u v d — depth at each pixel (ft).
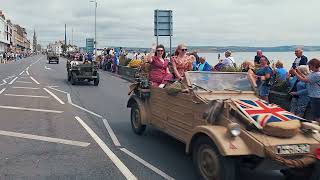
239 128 19.25
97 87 76.79
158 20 74.69
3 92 62.80
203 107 22.56
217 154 19.45
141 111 31.12
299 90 33.73
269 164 19.45
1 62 224.53
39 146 28.37
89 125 36.37
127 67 105.29
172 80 28.63
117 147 28.53
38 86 75.05
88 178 21.81
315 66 30.17
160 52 30.96
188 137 23.30
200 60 50.96
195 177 22.18
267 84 38.75
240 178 21.85
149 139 31.07
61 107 47.47
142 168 23.77
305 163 18.83
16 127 34.73
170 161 25.26
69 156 25.99
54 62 215.72
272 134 19.34
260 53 49.52
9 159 25.03
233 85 25.31
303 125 20.07
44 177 21.83
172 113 26.48
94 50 186.19
